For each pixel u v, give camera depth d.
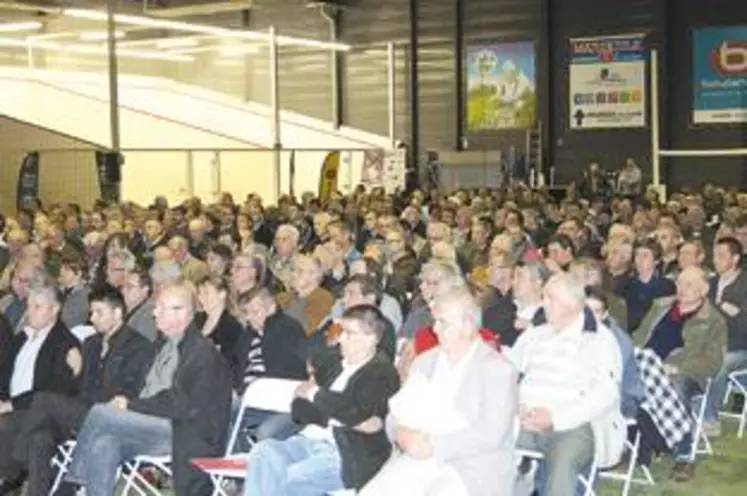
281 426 5.86
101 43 27.16
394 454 4.74
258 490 4.88
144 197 23.73
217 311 6.86
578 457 5.04
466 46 23.08
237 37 25.75
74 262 8.69
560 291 5.27
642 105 21.23
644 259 8.30
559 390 5.16
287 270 9.11
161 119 26.05
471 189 19.61
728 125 20.55
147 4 23.73
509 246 8.88
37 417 5.74
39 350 6.18
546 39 22.11
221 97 26.98
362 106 24.61
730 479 6.71
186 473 5.36
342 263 9.01
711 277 8.45
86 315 8.20
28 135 21.33
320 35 25.00
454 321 4.43
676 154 18.80
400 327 7.21
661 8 20.92
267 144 24.95
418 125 23.80
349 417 4.83
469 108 23.08
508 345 6.71
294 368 6.23
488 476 4.31
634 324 8.22
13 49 27.16
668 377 6.42
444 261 7.30
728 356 7.61
